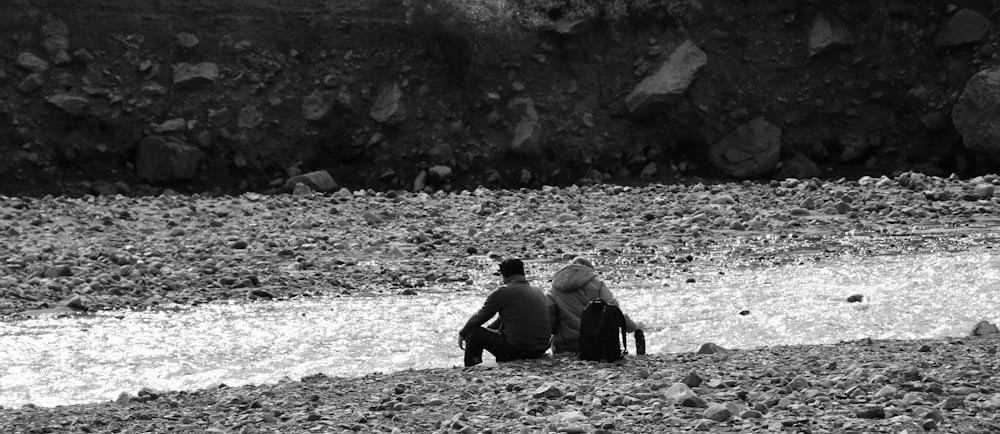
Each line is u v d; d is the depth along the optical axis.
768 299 20.80
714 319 19.06
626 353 14.65
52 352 16.92
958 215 32.72
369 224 32.53
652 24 51.81
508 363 14.39
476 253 27.58
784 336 17.52
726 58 52.22
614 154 49.69
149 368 15.94
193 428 10.48
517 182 47.94
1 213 33.16
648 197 38.31
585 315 14.30
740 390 11.24
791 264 25.23
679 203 36.31
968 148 49.62
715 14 52.47
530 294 14.90
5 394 14.39
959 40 51.91
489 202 36.53
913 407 10.10
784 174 50.22
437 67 49.41
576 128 49.50
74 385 14.91
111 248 27.11
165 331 18.55
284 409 11.30
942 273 23.02
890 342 15.06
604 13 50.88
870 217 32.72
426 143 47.72
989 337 15.49
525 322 14.74
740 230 30.88
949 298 20.28
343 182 47.03
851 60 52.72
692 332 18.00
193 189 45.28
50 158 44.38
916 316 18.77
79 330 18.58
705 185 44.22
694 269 24.81
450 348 17.25
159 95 46.28
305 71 48.47
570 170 49.00
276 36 48.81
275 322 19.33
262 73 47.91
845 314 19.12
